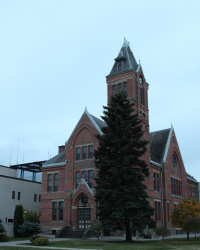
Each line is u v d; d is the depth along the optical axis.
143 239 37.94
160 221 48.97
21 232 40.38
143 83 52.94
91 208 40.84
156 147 57.84
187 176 68.31
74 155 45.91
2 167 55.38
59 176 46.81
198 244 30.34
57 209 45.12
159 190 50.78
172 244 29.86
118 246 26.64
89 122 45.53
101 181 33.59
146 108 52.25
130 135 34.34
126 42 54.78
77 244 28.58
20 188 51.44
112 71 52.97
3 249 24.84
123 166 33.25
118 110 35.53
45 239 28.84
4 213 47.38
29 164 64.12
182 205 39.75
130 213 32.44
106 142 34.69
